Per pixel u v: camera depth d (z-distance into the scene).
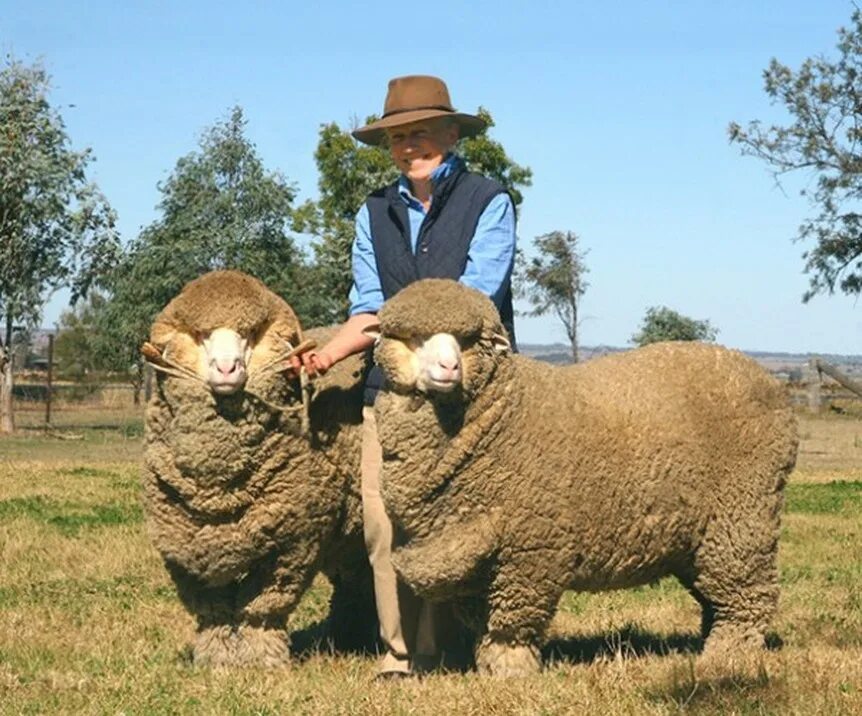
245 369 6.00
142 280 31.39
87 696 5.77
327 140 40.06
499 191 6.35
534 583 5.89
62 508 14.55
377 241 6.45
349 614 7.20
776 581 6.62
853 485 18.28
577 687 5.55
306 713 5.34
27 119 32.28
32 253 32.47
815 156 38.53
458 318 5.57
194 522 6.18
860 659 6.08
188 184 31.50
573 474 5.89
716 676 5.66
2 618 8.02
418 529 5.81
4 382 32.88
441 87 6.39
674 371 6.39
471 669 6.34
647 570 6.35
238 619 6.40
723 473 6.41
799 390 38.31
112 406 44.06
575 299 48.28
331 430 6.40
